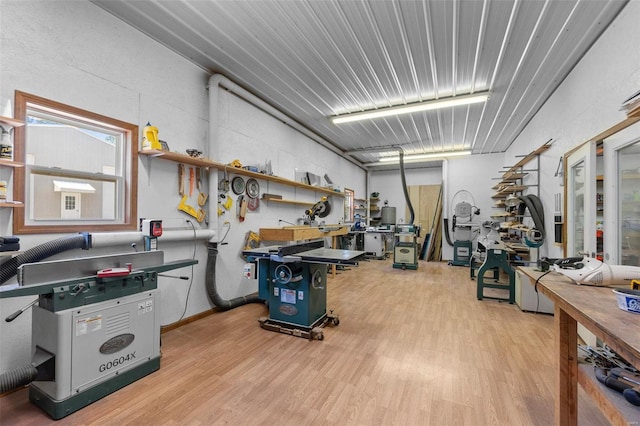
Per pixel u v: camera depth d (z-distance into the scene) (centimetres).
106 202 259
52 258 218
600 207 271
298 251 315
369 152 778
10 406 180
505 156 759
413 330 308
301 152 573
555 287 153
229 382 209
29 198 211
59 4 219
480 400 190
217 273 365
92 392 182
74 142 238
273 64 337
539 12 247
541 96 416
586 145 276
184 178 324
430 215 912
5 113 190
